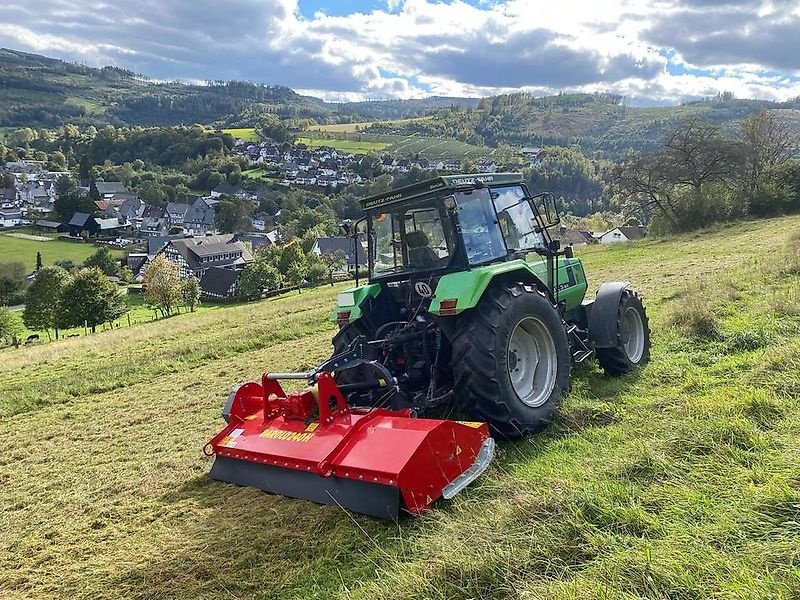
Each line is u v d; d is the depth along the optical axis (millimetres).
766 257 13305
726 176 36469
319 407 4277
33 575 3850
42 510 4945
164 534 4109
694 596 2381
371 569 3248
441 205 5113
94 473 5715
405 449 3695
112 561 3871
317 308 20234
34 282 48031
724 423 3826
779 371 4887
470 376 4508
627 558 2629
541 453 4262
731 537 2729
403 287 5527
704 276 12656
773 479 3090
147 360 12570
